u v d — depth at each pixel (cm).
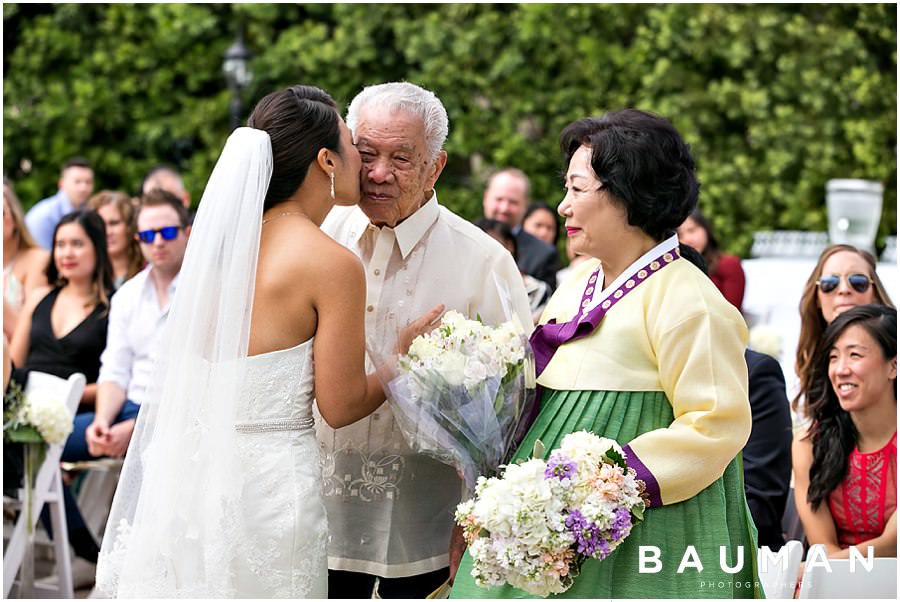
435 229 334
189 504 284
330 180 298
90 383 584
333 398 287
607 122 272
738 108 1055
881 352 368
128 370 562
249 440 285
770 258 777
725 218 1060
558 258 673
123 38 1123
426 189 324
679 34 1056
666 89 1069
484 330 287
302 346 288
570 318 288
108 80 1120
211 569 282
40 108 1121
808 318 445
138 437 300
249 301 283
